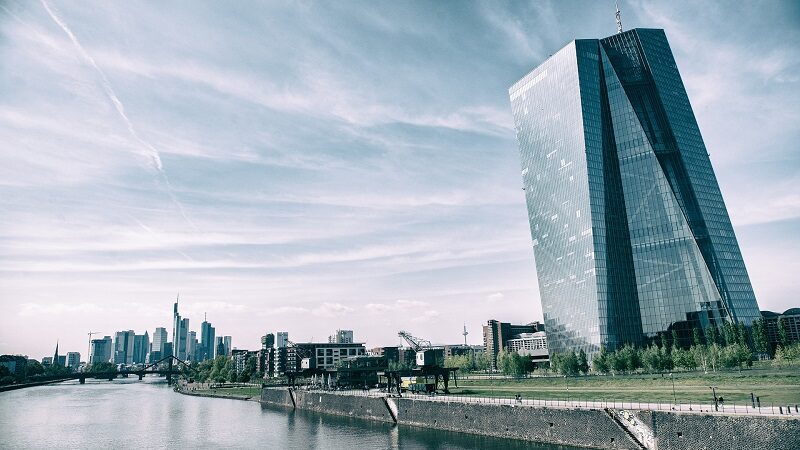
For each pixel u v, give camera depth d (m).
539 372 193.75
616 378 131.12
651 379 120.88
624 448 72.19
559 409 81.88
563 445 80.06
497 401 97.19
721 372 127.00
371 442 94.69
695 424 65.06
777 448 57.75
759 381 99.38
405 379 139.75
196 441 101.62
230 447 94.69
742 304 192.62
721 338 181.50
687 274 198.88
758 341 173.50
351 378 171.50
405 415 115.62
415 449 85.19
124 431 116.25
